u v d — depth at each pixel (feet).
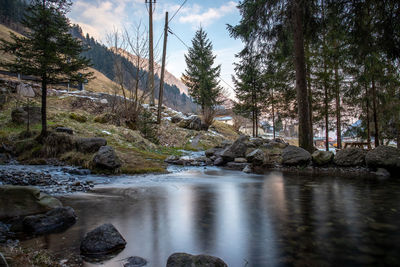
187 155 50.72
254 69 46.03
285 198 17.89
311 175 30.19
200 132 72.54
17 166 29.01
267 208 15.03
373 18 23.61
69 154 32.58
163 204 16.01
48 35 32.45
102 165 28.86
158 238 10.03
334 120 66.13
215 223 12.07
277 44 41.60
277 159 40.45
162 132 64.28
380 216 13.10
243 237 10.14
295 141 147.54
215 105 96.68
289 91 64.23
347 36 27.78
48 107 53.42
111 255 8.32
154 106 84.23
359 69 36.60
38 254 7.93
